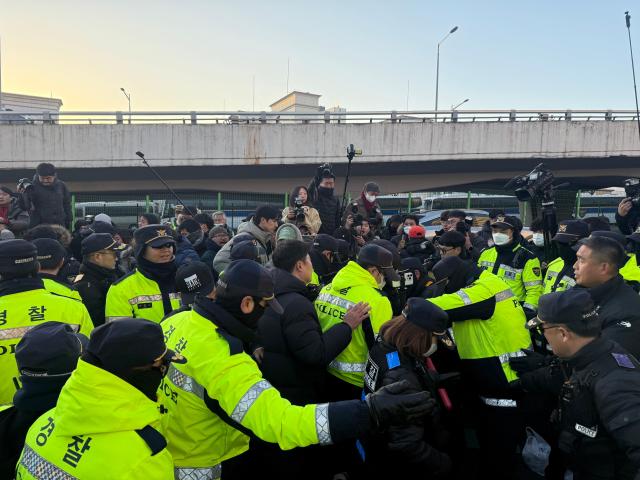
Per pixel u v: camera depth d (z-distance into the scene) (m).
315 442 1.47
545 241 4.45
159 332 1.42
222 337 1.77
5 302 2.47
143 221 6.76
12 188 20.23
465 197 23.88
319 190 6.76
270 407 1.58
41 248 3.33
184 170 20.23
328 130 19.94
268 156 19.67
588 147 20.95
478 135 20.55
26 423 1.63
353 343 2.94
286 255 2.83
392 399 1.48
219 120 19.67
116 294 3.30
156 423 1.42
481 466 3.21
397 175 23.52
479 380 3.19
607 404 1.82
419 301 2.26
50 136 18.14
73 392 1.32
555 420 2.26
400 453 2.11
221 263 4.39
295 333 2.52
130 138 18.72
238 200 18.05
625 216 5.56
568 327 1.95
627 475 1.84
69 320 2.66
